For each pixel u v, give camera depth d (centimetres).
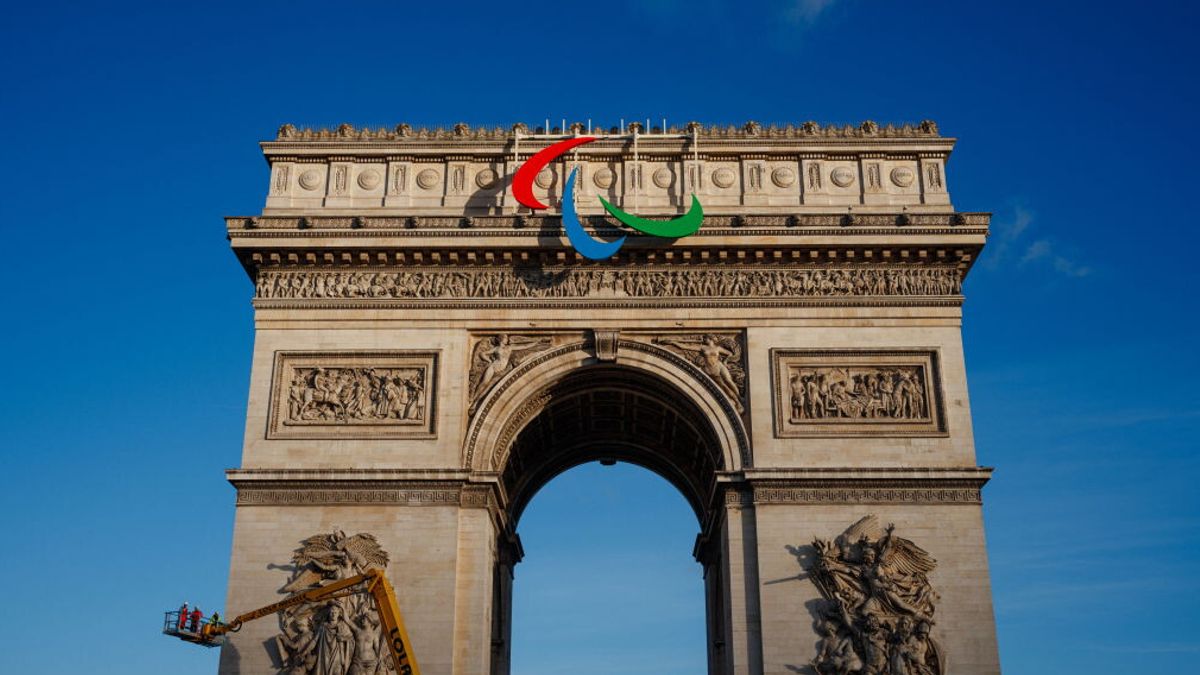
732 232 8231
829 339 8150
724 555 7844
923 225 8231
